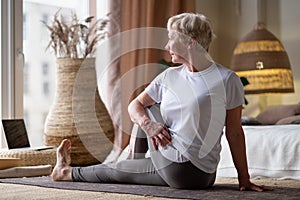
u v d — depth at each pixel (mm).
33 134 4723
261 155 3279
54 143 4289
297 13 5555
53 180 3115
